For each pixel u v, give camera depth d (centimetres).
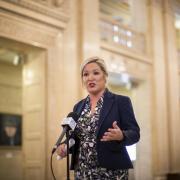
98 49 1053
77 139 283
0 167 1195
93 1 1054
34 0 883
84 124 278
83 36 1001
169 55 1366
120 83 1295
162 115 1295
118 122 271
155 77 1294
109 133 251
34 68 935
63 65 946
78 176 275
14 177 1227
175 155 1309
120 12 1562
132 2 1362
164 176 1246
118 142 258
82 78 292
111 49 1132
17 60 1125
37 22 895
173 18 1426
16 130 1265
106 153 263
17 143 1256
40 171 888
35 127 920
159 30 1348
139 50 1273
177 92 1374
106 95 284
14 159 1238
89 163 269
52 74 920
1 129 1220
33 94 934
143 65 1272
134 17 1348
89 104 288
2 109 1251
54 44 935
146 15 1337
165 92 1327
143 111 1280
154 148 1252
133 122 272
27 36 866
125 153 269
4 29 818
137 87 1299
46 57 917
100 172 265
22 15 857
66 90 939
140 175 1248
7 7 820
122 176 266
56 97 916
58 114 913
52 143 892
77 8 1014
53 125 902
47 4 921
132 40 1249
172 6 1428
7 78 1288
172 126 1319
